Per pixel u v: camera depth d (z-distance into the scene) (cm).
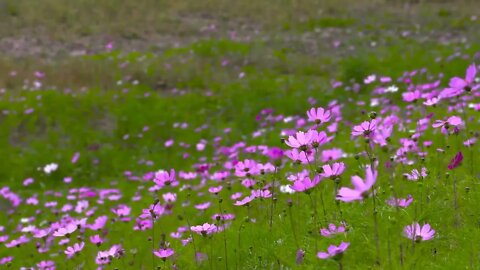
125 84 1554
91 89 1510
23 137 1280
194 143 1188
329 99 1295
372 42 1853
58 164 1150
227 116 1309
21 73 1616
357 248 278
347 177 462
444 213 311
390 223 284
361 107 1130
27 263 622
